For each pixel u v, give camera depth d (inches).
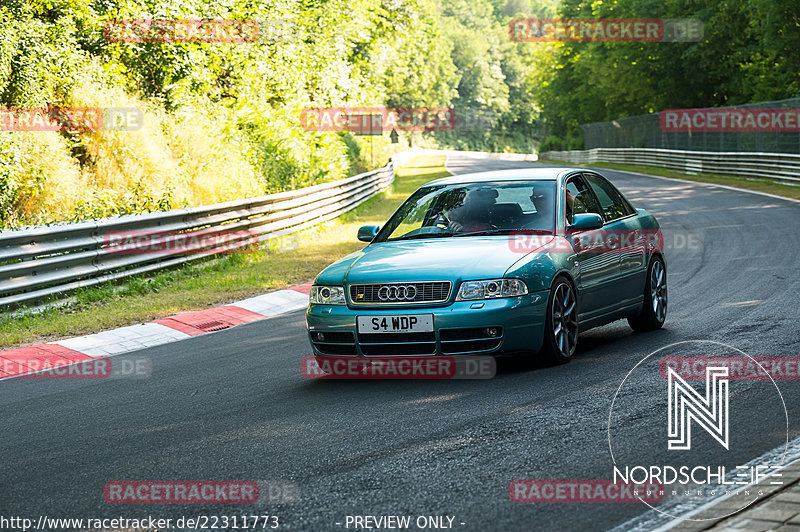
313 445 252.4
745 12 2209.6
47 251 566.6
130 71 1159.0
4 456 264.5
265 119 1328.7
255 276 673.0
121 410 319.3
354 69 2399.1
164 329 507.2
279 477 224.4
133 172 903.7
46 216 740.7
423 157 5068.9
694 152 1998.0
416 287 323.0
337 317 330.0
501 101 7367.1
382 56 2623.0
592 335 427.8
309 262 764.0
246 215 826.2
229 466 237.3
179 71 1200.2
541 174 396.8
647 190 1525.6
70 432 290.2
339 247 864.3
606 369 331.3
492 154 5920.3
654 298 425.4
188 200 882.8
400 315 320.8
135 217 658.8
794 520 167.9
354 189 1311.5
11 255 538.3
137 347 461.7
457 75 7017.7
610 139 3046.3
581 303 363.6
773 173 1611.7
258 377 364.8
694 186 1594.5
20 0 954.1
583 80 3617.1
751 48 2245.3
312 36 1791.3
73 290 589.3
